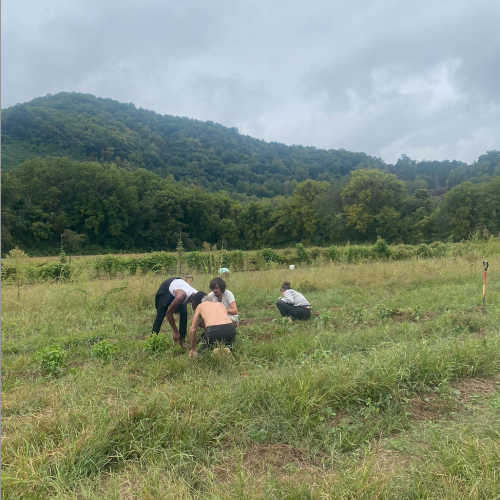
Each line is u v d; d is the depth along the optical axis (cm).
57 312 864
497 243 1897
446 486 263
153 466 293
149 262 1781
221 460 312
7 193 5072
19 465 287
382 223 5219
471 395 418
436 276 1255
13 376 500
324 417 364
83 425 332
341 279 1277
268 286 1187
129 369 504
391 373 429
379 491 261
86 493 270
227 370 478
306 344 579
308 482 280
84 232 5641
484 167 10600
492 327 662
